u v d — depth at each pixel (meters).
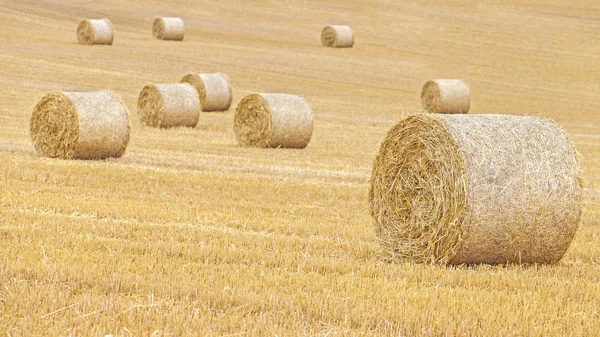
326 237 23.86
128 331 14.30
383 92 79.81
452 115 21.53
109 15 112.12
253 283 17.59
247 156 41.22
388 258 21.77
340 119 62.47
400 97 77.75
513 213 20.45
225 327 14.80
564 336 15.20
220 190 30.88
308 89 78.38
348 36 103.00
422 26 115.81
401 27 115.06
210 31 107.25
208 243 21.72
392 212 22.03
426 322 15.57
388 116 65.94
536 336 15.21
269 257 20.25
